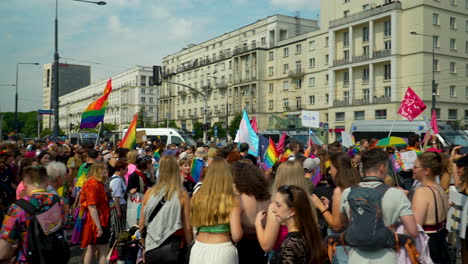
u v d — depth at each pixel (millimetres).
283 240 3656
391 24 47750
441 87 47000
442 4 47281
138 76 112125
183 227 4715
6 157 9523
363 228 3533
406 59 47250
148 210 4652
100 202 6117
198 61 87000
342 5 55594
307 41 61438
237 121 59625
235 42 76625
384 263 3557
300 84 63312
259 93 69062
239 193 4285
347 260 3936
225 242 4102
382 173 4090
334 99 55406
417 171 4605
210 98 82438
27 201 4305
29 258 4223
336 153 4625
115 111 121000
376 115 49438
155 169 10867
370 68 50156
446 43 47594
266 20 69812
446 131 21109
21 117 144875
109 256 5973
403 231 3988
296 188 3512
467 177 4848
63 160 10297
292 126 32812
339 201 4383
